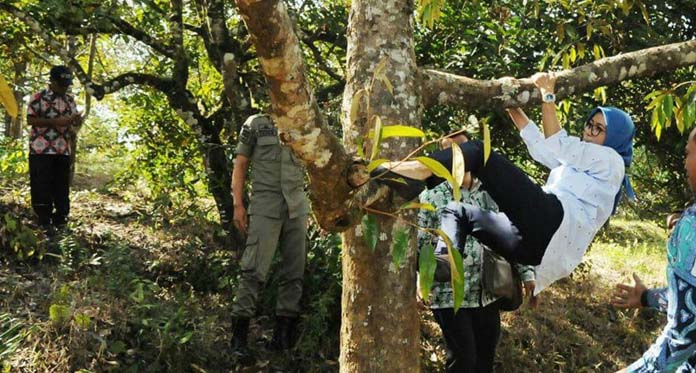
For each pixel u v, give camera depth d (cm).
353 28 263
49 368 422
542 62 436
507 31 545
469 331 405
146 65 743
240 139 484
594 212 291
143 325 465
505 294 391
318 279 532
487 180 266
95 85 609
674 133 595
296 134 190
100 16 586
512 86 301
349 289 260
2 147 872
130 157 775
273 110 189
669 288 271
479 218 313
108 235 634
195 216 645
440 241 395
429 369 526
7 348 427
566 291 745
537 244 275
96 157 1140
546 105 307
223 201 620
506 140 564
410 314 259
